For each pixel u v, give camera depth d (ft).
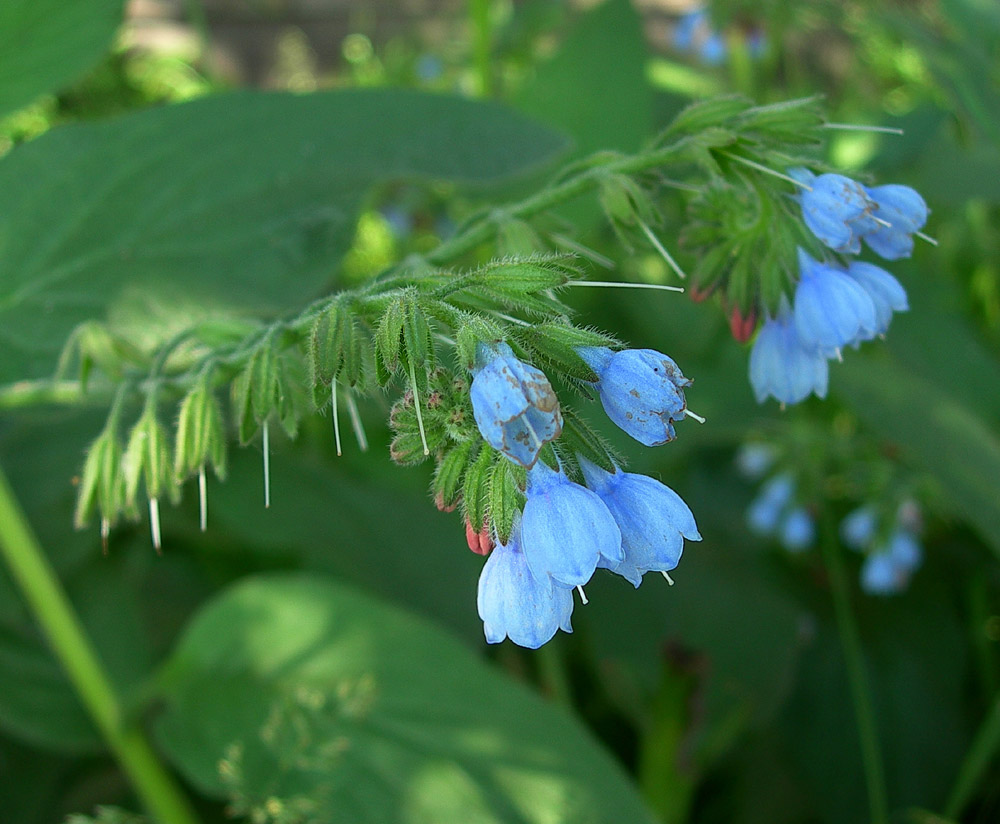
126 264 0.74
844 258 0.63
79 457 0.90
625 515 0.52
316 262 0.74
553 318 0.55
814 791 1.03
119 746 0.79
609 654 1.00
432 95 0.78
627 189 0.64
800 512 1.12
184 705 0.78
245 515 0.95
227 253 0.74
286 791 0.74
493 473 0.52
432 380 0.54
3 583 0.85
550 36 1.85
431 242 1.56
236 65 2.33
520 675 1.08
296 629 0.79
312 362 0.57
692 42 1.52
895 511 1.10
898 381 0.83
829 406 1.24
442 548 0.98
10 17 0.78
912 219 0.62
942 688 1.08
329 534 0.96
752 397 1.08
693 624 1.03
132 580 0.94
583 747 0.75
